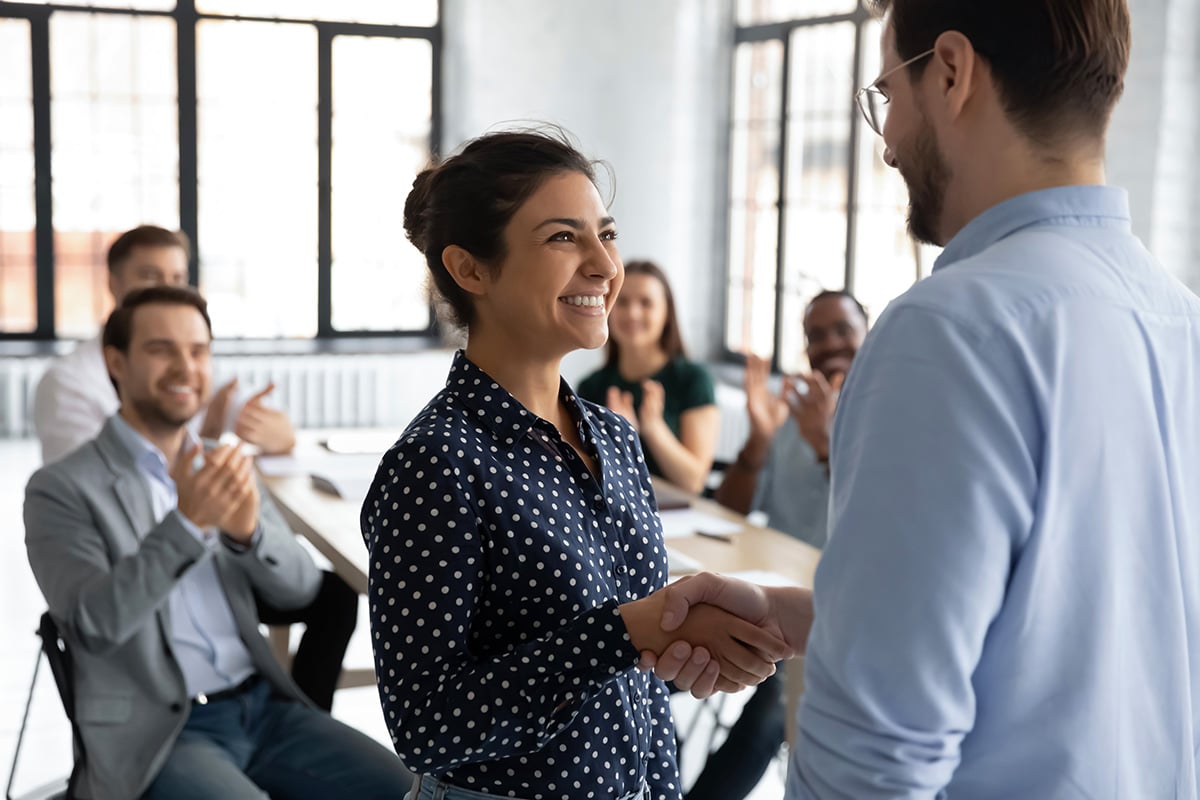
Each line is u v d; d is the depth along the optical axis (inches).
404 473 52.8
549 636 50.9
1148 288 42.4
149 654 98.0
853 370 40.8
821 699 39.3
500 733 50.0
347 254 348.2
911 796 37.9
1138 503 40.9
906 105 43.6
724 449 307.1
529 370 57.2
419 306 353.7
